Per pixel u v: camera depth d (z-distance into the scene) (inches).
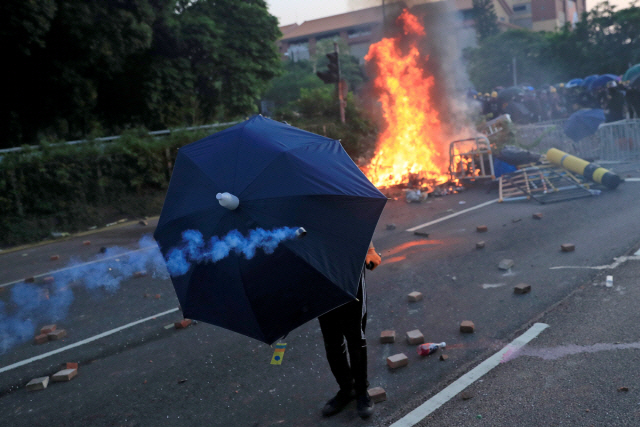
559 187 411.5
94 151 530.3
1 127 647.1
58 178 499.5
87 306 259.9
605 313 174.9
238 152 107.9
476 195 439.5
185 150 118.7
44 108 658.8
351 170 116.0
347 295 99.2
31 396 171.5
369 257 129.5
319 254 98.1
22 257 396.2
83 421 151.3
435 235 321.7
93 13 580.4
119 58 644.7
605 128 488.1
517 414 124.7
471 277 236.7
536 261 246.5
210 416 146.1
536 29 3395.7
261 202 98.1
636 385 128.8
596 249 249.8
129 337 213.9
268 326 98.5
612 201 343.0
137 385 170.4
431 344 168.7
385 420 131.6
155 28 701.9
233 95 849.5
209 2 825.5
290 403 147.6
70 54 617.3
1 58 578.6
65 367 190.9
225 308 102.3
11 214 474.0
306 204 100.1
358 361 131.7
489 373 147.4
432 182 504.7
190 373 174.4
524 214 346.0
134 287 283.0
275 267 96.3
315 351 179.2
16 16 516.7
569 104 738.2
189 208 104.7
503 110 706.8
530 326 175.2
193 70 799.7
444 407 133.1
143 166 555.8
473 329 179.5
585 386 132.2
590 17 1588.3
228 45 836.0
